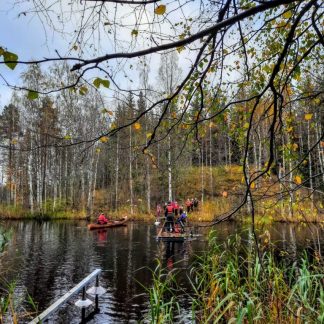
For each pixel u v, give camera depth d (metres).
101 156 38.41
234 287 5.21
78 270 11.70
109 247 16.39
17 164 38.12
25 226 26.45
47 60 1.58
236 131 4.19
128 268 11.88
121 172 38.28
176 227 19.34
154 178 37.03
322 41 1.99
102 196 39.84
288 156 4.57
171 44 1.56
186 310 7.47
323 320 4.09
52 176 39.34
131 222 29.81
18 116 36.16
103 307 8.12
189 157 38.03
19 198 39.78
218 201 28.34
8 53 1.56
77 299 8.70
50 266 12.30
